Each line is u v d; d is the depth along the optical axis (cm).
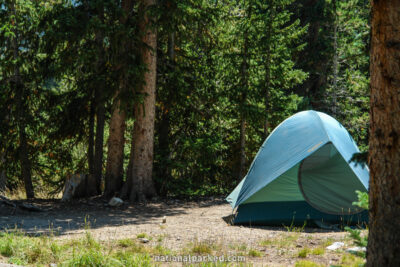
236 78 1628
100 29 1176
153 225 886
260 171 877
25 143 1472
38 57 1381
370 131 333
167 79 1494
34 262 535
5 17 1343
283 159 856
